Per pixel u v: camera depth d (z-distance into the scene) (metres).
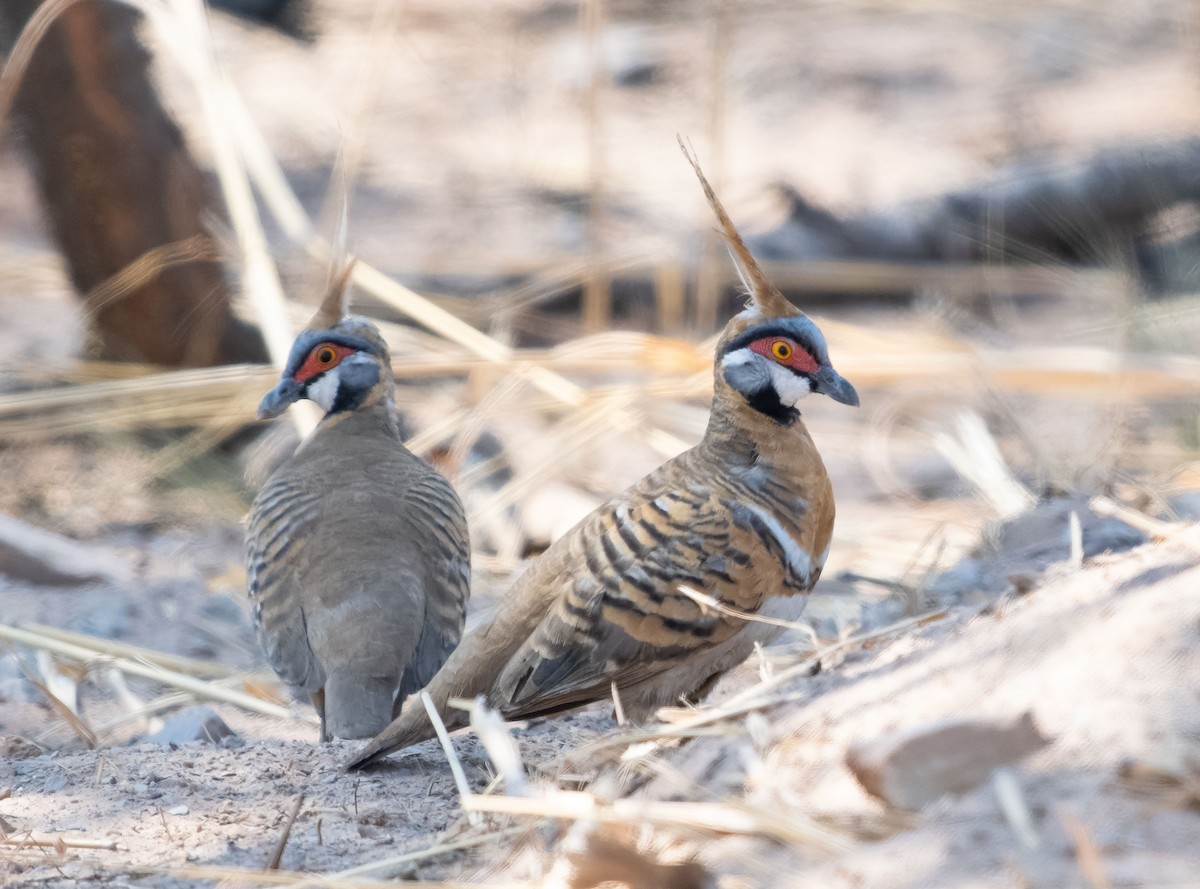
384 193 21.67
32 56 13.43
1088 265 20.12
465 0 31.92
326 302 8.95
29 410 14.36
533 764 7.00
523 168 22.91
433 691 6.95
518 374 13.04
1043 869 4.08
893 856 4.36
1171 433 13.05
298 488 8.20
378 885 5.22
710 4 30.95
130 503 13.35
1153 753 4.39
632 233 19.86
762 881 4.52
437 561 8.02
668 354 13.10
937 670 5.43
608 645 6.80
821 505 7.30
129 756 7.21
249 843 5.89
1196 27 28.05
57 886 5.50
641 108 26.83
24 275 17.23
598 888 4.79
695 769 5.55
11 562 11.20
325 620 7.56
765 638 7.16
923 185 21.91
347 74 27.30
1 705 8.78
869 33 30.09
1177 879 3.92
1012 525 9.06
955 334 17.05
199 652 10.02
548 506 12.55
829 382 7.18
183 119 19.70
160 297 14.31
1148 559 5.76
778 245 19.55
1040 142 24.16
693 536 6.86
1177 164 20.81
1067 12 30.69
